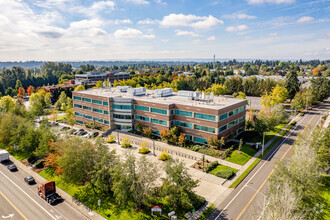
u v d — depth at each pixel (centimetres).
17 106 8925
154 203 3491
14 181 4372
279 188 2855
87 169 3866
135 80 15800
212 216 3155
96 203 3572
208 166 4531
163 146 5916
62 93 11338
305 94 10075
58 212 3381
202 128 5866
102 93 8331
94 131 7356
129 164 3278
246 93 13838
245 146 5628
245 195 3653
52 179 4419
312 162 3189
